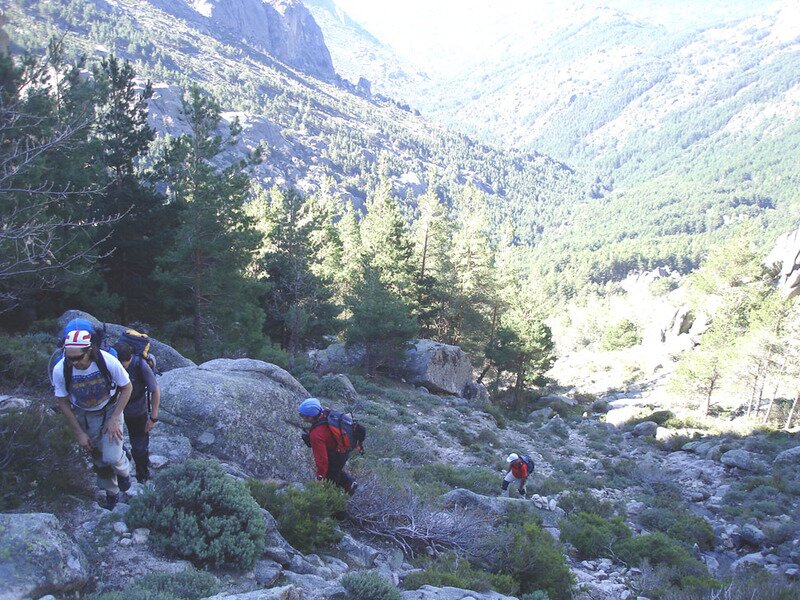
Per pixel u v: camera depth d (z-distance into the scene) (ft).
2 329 57.06
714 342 154.51
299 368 94.53
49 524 15.19
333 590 17.28
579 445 102.99
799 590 30.86
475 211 167.94
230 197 75.36
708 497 72.13
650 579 33.73
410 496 31.22
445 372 125.80
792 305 135.95
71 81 51.67
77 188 60.90
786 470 79.46
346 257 184.34
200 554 18.11
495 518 37.93
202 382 29.60
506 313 169.37
